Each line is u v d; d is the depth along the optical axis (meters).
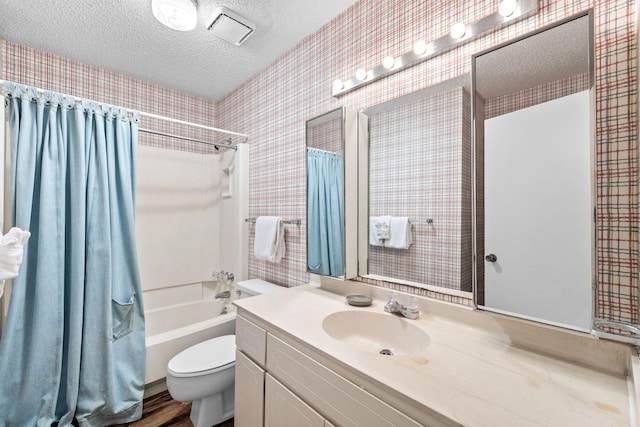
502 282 0.98
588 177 0.83
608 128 0.82
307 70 1.85
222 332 2.06
